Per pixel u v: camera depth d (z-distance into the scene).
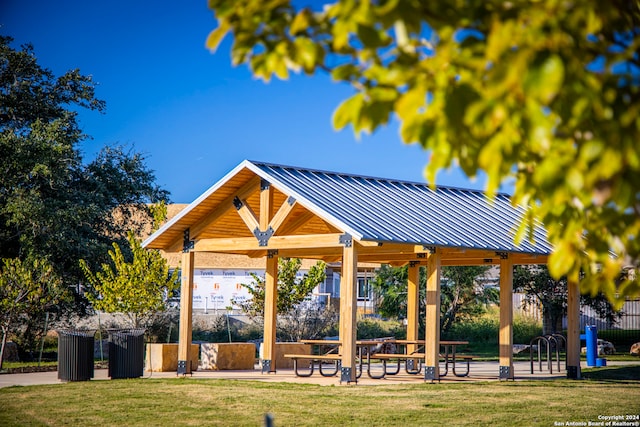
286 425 11.31
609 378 19.11
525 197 4.59
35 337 26.64
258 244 17.66
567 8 3.26
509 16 3.40
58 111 31.75
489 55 3.18
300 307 33.22
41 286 21.59
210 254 50.19
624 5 3.80
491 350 32.25
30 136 28.33
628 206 3.38
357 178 20.33
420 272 33.41
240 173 17.75
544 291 32.22
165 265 23.66
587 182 3.21
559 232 4.36
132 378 17.91
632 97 3.31
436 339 17.00
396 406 13.16
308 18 3.81
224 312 43.91
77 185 31.22
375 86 3.55
